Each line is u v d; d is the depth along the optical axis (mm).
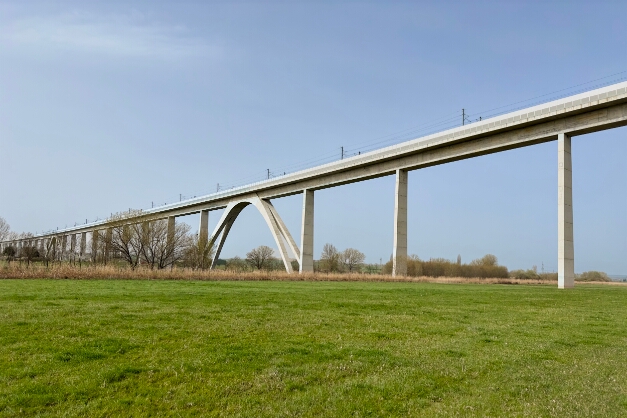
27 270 32562
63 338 10547
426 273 81125
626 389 8312
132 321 12859
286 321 13953
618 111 34625
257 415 6867
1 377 8008
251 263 96875
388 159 53000
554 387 8406
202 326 12531
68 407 7008
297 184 65875
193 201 86125
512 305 20625
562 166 37594
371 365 9500
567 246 36812
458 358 10203
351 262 99188
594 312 18578
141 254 56781
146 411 6969
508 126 40656
